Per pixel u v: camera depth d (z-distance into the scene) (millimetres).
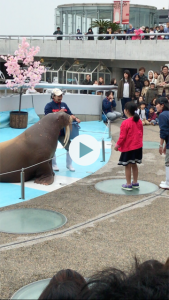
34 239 4680
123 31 26609
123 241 4668
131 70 25938
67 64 27703
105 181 7324
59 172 8055
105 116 13328
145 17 28703
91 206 5902
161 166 8414
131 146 6492
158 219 5398
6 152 7238
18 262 4098
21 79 12289
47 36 26609
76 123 8305
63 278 1536
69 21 29875
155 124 13789
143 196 6410
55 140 7262
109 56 24266
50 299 1365
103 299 1273
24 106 13648
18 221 5266
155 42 22094
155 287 1312
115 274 1372
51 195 6469
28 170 7258
